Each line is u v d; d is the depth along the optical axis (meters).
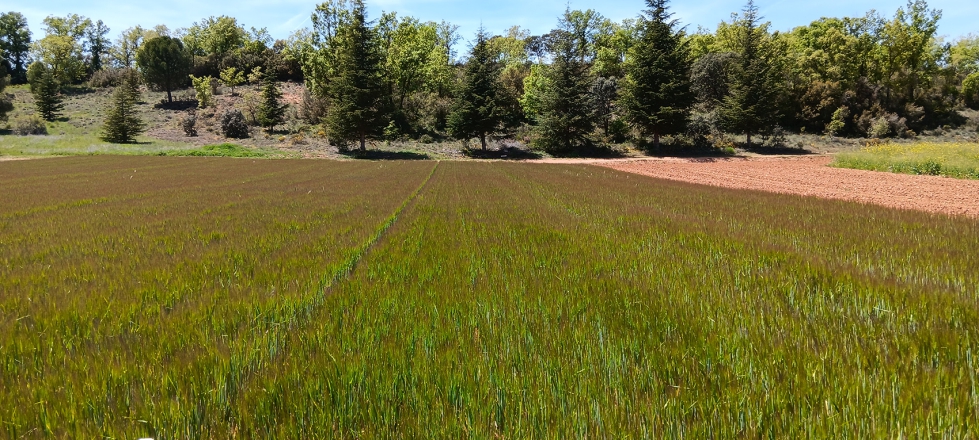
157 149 48.94
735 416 2.18
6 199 14.65
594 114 53.16
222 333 3.37
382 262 5.75
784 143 55.81
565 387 2.49
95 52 102.25
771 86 54.00
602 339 3.13
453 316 3.66
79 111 68.44
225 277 5.12
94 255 6.39
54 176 25.08
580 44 68.50
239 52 87.00
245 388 2.55
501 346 3.03
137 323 3.61
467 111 50.84
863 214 10.73
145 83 76.69
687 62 51.50
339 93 50.72
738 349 2.89
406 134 58.88
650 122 51.28
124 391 2.50
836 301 3.97
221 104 68.56
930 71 68.25
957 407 2.15
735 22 70.94
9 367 2.85
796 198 14.92
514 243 7.04
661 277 4.87
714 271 5.09
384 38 64.75
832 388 2.37
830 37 65.69
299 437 2.10
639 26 55.53
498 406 2.31
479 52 51.88
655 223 9.16
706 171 32.69
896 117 59.25
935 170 26.16
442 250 6.52
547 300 4.08
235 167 33.66
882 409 2.14
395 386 2.51
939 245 6.65
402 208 12.17
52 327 3.52
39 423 2.25
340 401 2.37
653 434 2.04
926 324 3.22
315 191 17.05
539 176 26.11
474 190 17.73
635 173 30.03
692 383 2.48
